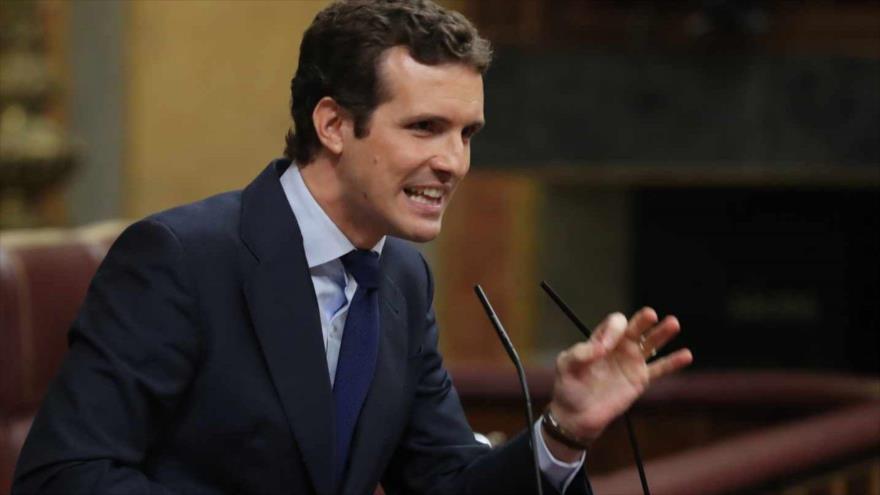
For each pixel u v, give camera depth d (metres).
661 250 24.41
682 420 14.48
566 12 21.75
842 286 24.78
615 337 5.69
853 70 21.58
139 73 22.00
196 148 22.06
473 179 22.59
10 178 20.20
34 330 10.23
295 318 5.99
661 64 21.58
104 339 5.79
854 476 11.45
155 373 5.76
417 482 6.70
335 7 5.96
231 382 5.88
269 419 5.89
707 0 21.28
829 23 21.62
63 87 21.89
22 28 20.56
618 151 21.66
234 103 21.97
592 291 23.55
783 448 10.53
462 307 22.73
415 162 5.81
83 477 5.53
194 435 5.89
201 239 5.95
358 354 6.17
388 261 6.49
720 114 21.64
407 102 5.77
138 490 5.57
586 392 5.91
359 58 5.81
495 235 22.69
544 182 22.78
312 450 5.93
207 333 5.87
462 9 21.75
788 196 24.56
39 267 10.37
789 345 24.84
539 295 22.95
